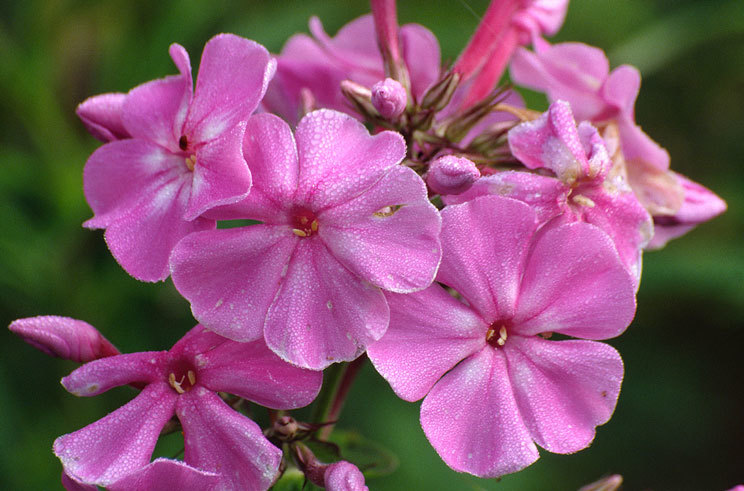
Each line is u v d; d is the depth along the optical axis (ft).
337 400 0.70
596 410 0.62
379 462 0.71
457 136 0.69
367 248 0.60
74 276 0.83
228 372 0.61
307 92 0.71
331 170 0.60
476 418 0.61
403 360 0.61
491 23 0.72
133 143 0.65
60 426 0.82
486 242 0.61
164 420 0.61
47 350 0.63
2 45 0.85
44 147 0.85
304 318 0.60
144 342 0.83
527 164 0.64
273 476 0.60
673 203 0.69
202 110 0.63
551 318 0.62
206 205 0.60
